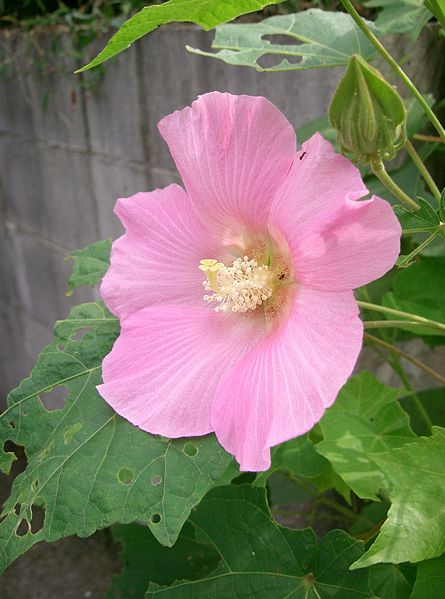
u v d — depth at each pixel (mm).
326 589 216
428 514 186
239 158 200
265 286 210
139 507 197
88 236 527
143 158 443
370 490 229
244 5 184
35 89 527
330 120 185
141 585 321
